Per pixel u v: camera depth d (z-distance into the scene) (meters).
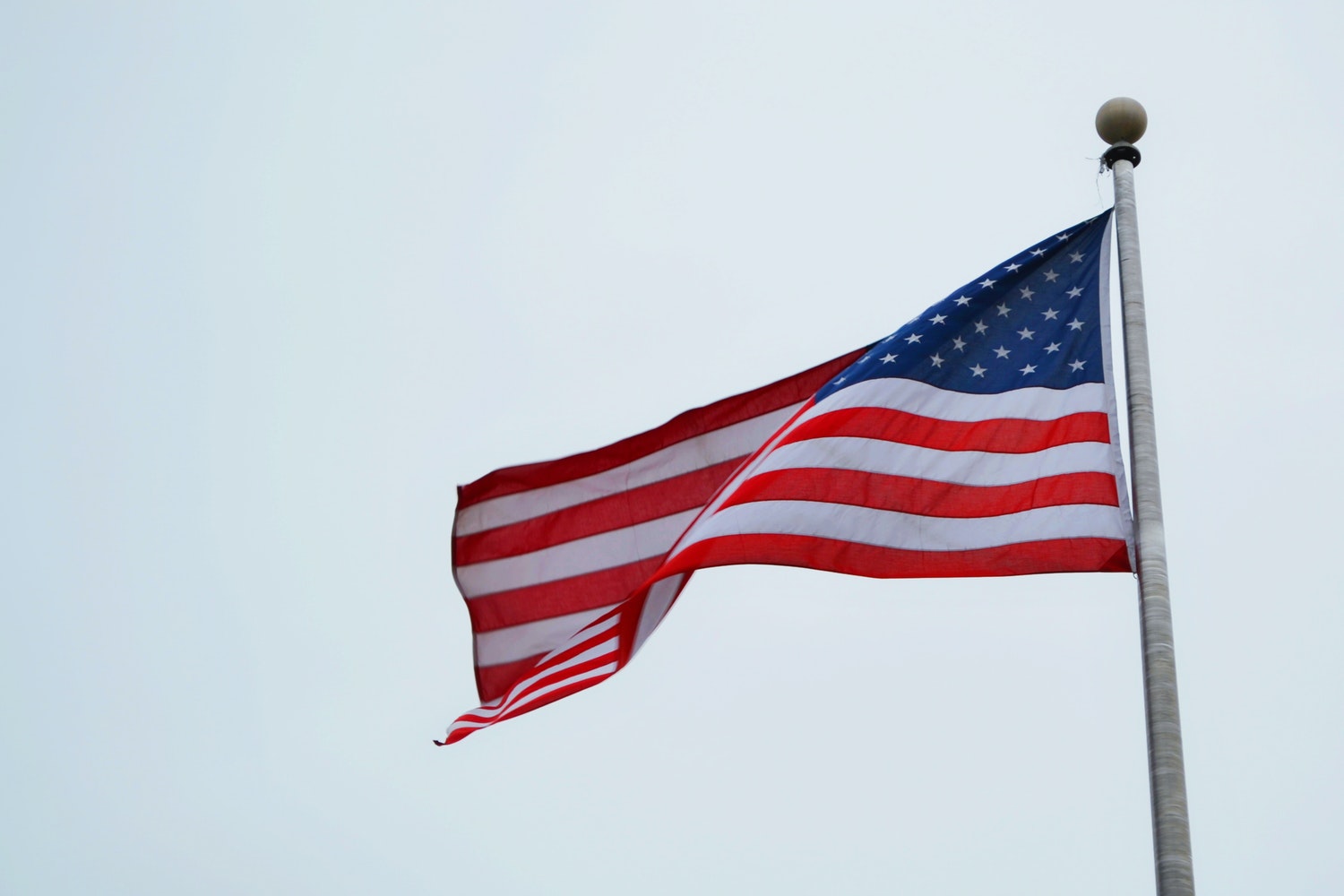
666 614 27.92
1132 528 24.75
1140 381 25.69
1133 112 28.36
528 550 31.61
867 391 26.86
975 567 25.16
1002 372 26.89
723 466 30.78
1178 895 20.62
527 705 28.00
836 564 25.44
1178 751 22.00
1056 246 27.81
